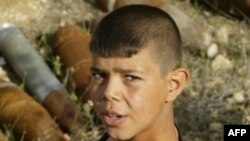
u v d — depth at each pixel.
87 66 7.58
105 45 2.66
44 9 9.03
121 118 2.72
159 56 2.76
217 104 7.60
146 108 2.73
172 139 2.99
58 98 7.10
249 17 9.34
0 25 8.23
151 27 2.81
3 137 6.45
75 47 7.90
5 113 6.74
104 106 2.71
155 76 2.74
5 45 7.95
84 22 8.98
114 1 9.00
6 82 7.21
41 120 6.61
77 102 7.39
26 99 6.88
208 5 9.59
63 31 8.19
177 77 2.92
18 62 7.79
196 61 8.42
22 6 8.92
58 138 6.49
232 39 8.99
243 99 7.71
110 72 2.67
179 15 8.62
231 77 8.16
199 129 7.25
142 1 8.77
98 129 6.93
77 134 6.80
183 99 7.57
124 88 2.67
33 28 8.73
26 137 6.57
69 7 9.17
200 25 8.96
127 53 2.64
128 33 2.70
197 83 7.97
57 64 7.86
